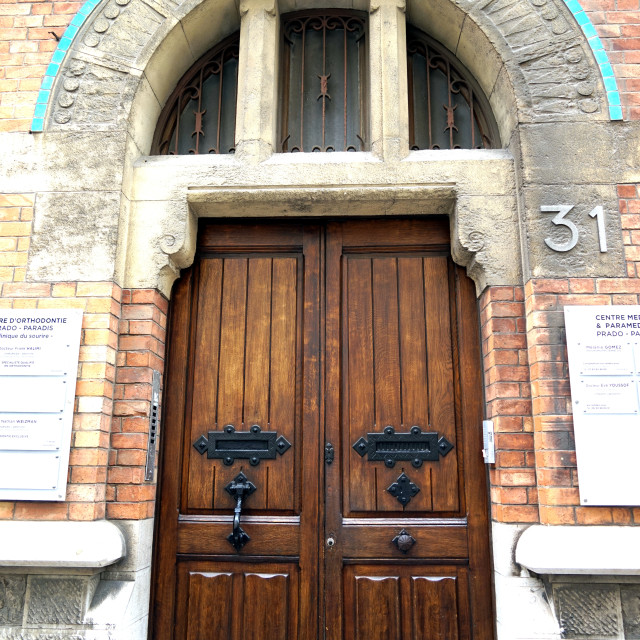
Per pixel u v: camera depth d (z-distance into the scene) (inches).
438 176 129.1
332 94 145.7
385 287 135.9
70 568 109.9
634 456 109.3
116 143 128.5
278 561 124.6
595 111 126.3
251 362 133.6
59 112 130.7
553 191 122.5
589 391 112.1
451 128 141.4
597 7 132.0
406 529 124.7
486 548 122.5
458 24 136.8
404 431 129.0
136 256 128.0
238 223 140.2
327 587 122.7
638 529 107.2
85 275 122.0
